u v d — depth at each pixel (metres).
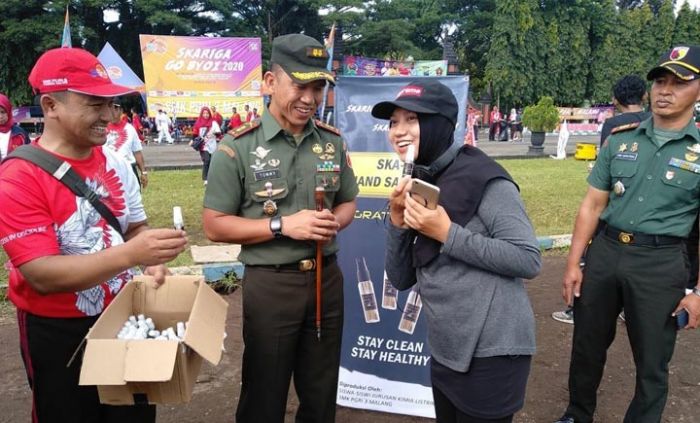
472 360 1.84
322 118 4.23
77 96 1.79
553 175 12.80
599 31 42.66
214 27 36.59
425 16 44.84
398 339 3.18
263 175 2.26
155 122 25.14
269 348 2.29
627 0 57.03
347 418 3.19
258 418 2.37
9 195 1.74
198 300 1.91
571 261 2.91
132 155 6.93
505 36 39.47
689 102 2.50
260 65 25.70
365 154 3.11
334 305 2.44
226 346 4.06
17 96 30.59
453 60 17.62
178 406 3.29
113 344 1.64
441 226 1.74
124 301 2.01
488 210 1.79
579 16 41.38
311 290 2.32
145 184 7.35
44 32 29.67
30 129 26.03
